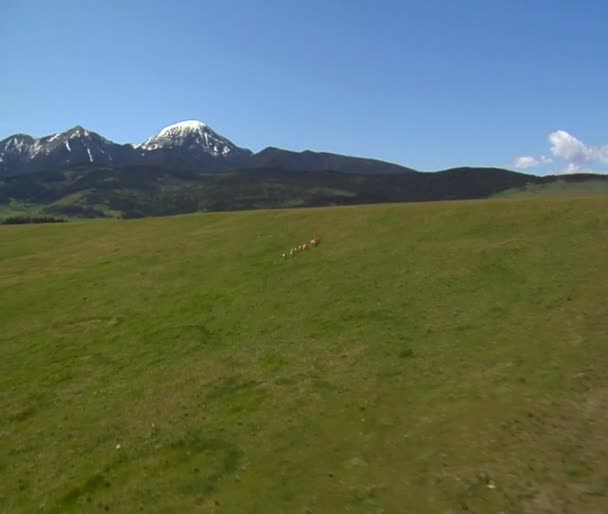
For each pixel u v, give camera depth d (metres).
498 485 13.50
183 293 40.34
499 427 16.30
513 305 27.81
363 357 24.47
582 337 22.31
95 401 24.81
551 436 15.31
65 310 40.16
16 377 29.09
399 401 19.47
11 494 18.03
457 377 20.69
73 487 17.62
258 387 23.03
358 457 16.11
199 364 27.28
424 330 26.67
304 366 24.59
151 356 29.72
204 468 17.16
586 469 13.54
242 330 31.52
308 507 14.05
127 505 15.93
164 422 21.16
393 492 14.02
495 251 37.47
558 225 41.22
